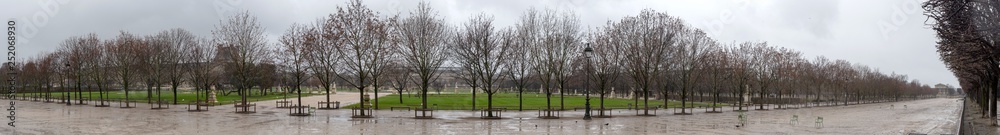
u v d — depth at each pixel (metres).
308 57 49.41
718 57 65.94
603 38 53.84
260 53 60.66
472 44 49.25
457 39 53.16
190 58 63.81
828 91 96.00
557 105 60.16
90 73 62.44
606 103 69.56
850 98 121.38
